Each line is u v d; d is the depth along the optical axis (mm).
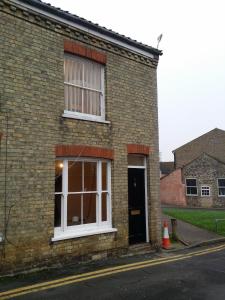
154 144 12227
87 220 10180
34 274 8297
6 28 8570
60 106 9531
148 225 11812
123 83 11367
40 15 9227
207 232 15727
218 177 39938
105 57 10875
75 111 10195
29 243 8492
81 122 9969
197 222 18359
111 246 10430
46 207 8922
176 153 49406
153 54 12469
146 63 12227
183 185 42000
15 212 8305
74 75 10273
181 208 37375
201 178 40938
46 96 9234
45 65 9305
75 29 10031
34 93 8977
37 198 8758
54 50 9555
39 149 8930
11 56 8609
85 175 10195
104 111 10820
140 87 11930
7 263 8055
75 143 9750
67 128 9609
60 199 9516
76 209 9914
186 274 8602
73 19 9898
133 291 7199
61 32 9734
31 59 9008
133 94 11656
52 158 9180
